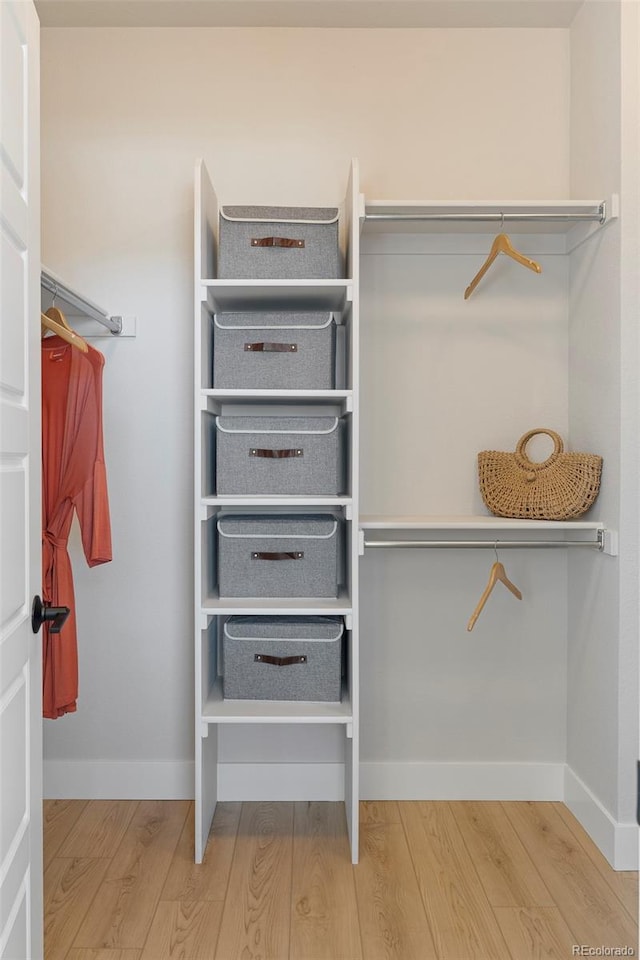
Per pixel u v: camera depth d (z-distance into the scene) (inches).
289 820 103.3
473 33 108.7
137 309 108.9
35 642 61.2
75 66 108.3
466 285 109.2
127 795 109.7
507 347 109.3
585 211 98.3
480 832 99.7
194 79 108.7
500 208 97.0
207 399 94.0
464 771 109.8
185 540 109.7
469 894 85.3
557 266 109.1
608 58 94.0
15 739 56.1
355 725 91.7
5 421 53.5
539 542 95.9
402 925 79.8
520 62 108.6
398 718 110.2
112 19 106.3
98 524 87.2
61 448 87.1
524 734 110.3
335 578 96.7
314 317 96.6
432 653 110.2
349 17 106.0
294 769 109.4
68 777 109.8
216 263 105.8
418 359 109.3
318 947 76.4
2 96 52.9
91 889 86.3
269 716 91.7
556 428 109.5
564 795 109.0
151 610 110.1
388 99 108.7
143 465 109.7
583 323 103.0
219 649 109.0
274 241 94.9
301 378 96.3
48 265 108.7
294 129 108.7
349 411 93.7
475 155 108.7
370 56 108.7
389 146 108.7
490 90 108.7
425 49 108.7
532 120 108.6
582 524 95.2
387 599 109.8
